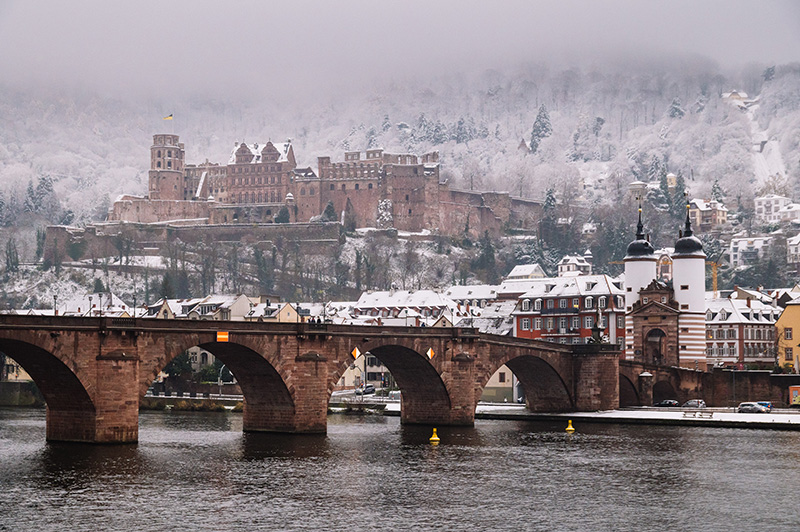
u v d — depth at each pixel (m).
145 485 154.62
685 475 172.12
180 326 191.62
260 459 181.50
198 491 151.38
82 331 179.12
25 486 152.12
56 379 182.38
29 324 170.88
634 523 136.38
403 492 154.38
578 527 133.88
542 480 166.12
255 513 138.25
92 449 182.62
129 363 184.38
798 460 189.38
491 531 130.88
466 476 169.00
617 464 183.50
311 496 150.00
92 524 130.62
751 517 140.25
